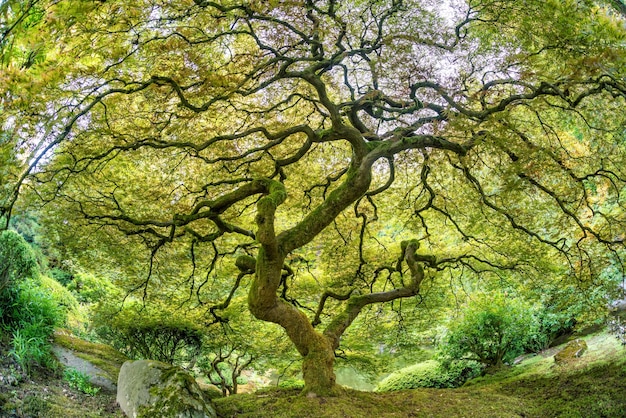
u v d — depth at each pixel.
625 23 5.36
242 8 5.59
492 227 10.59
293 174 9.89
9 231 7.98
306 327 6.91
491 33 7.41
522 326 10.55
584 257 9.24
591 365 8.34
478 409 6.73
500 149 7.61
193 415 5.86
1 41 4.39
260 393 7.27
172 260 10.01
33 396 5.95
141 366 6.64
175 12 5.86
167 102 7.44
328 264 11.23
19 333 7.14
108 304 11.48
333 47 7.77
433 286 11.36
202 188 8.54
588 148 8.80
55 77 4.60
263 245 6.00
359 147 6.43
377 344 12.88
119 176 9.35
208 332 11.19
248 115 8.23
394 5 7.00
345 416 6.04
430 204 9.06
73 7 4.34
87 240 9.66
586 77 6.33
